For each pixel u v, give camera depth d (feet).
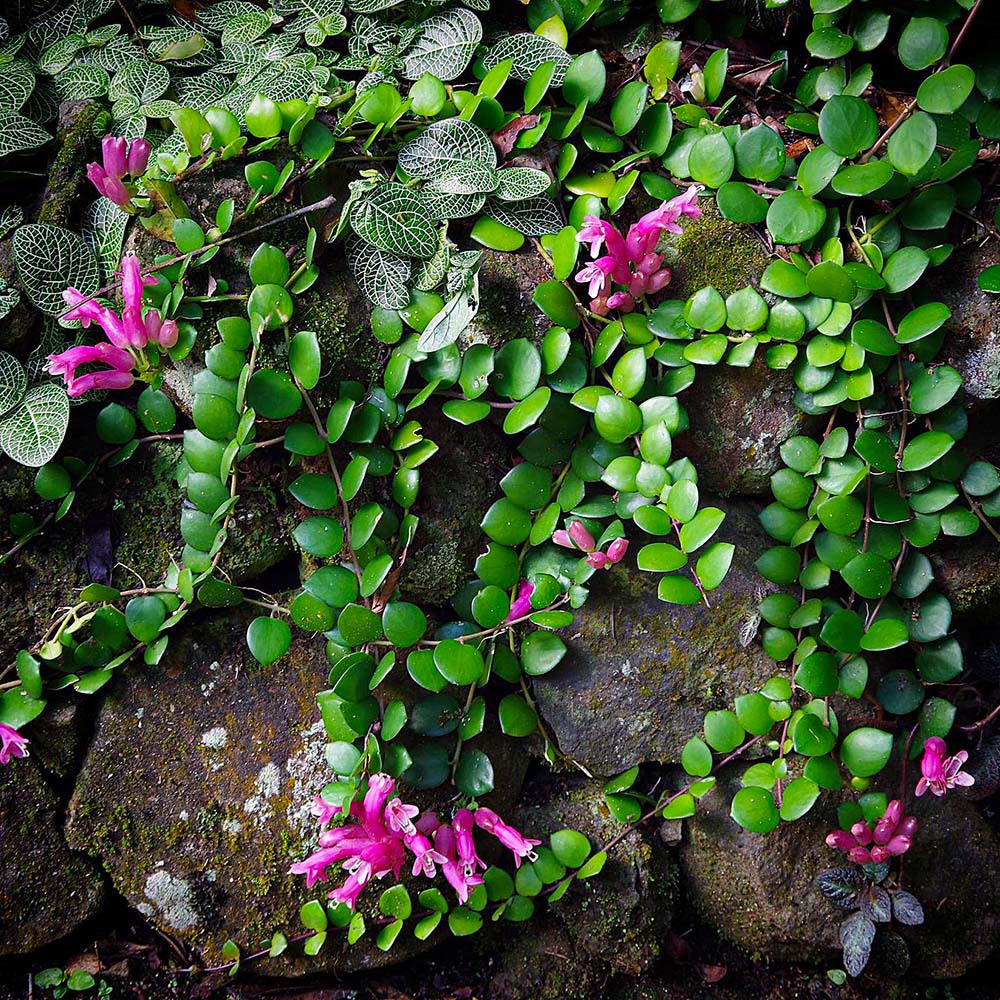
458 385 4.54
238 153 4.50
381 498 4.55
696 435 4.60
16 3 4.83
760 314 4.48
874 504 4.53
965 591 4.63
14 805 4.53
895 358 4.51
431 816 4.51
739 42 4.75
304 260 4.50
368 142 4.53
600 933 4.66
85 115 4.62
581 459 4.55
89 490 4.55
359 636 4.43
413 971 4.69
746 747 4.62
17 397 4.46
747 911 4.68
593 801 4.72
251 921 4.58
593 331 4.53
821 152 4.49
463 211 4.50
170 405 4.53
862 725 4.62
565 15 4.73
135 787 4.57
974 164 4.52
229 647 4.61
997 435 4.62
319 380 4.49
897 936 4.65
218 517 4.42
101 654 4.54
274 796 4.57
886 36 4.63
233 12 4.83
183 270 4.44
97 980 4.59
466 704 4.60
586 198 4.54
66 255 4.49
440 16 4.68
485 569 4.53
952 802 4.69
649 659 4.64
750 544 4.66
